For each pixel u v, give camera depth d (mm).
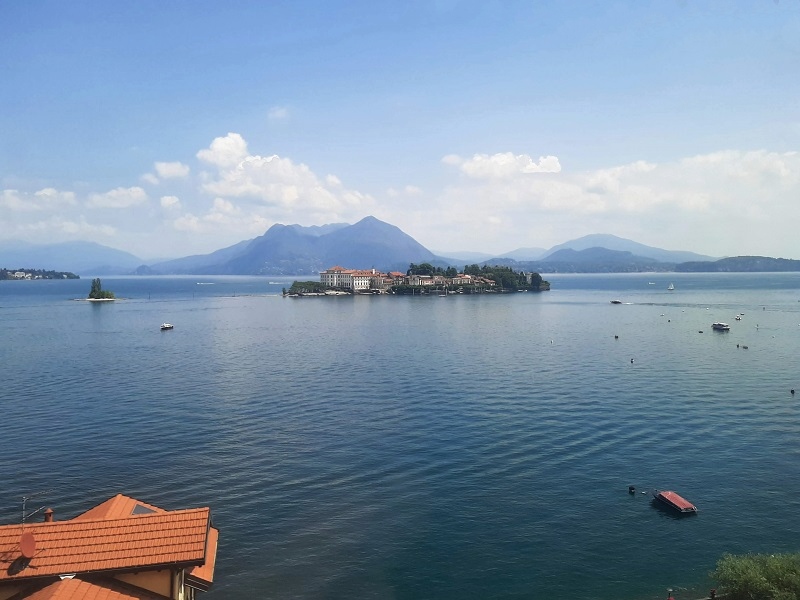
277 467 81938
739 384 132625
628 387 129750
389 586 55219
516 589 54906
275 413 110125
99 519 33094
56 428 100875
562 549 61250
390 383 135875
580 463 83000
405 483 76500
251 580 55844
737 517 67688
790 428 98375
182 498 72188
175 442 92938
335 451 88250
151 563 30078
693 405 113438
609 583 55875
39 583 29078
